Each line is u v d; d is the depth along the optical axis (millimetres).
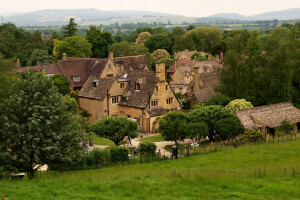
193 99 86188
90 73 93750
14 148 32781
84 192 27109
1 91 46312
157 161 42125
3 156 32156
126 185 28500
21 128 31297
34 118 31234
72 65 94125
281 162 38750
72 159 34438
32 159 33156
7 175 32562
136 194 26641
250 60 76500
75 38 125375
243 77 75250
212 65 125312
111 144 57875
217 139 54562
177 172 32750
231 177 30672
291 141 49312
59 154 32594
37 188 27609
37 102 32219
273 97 72938
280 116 59375
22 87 33031
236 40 82250
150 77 74688
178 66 115188
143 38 199125
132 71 79688
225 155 42906
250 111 58438
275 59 72750
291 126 56656
